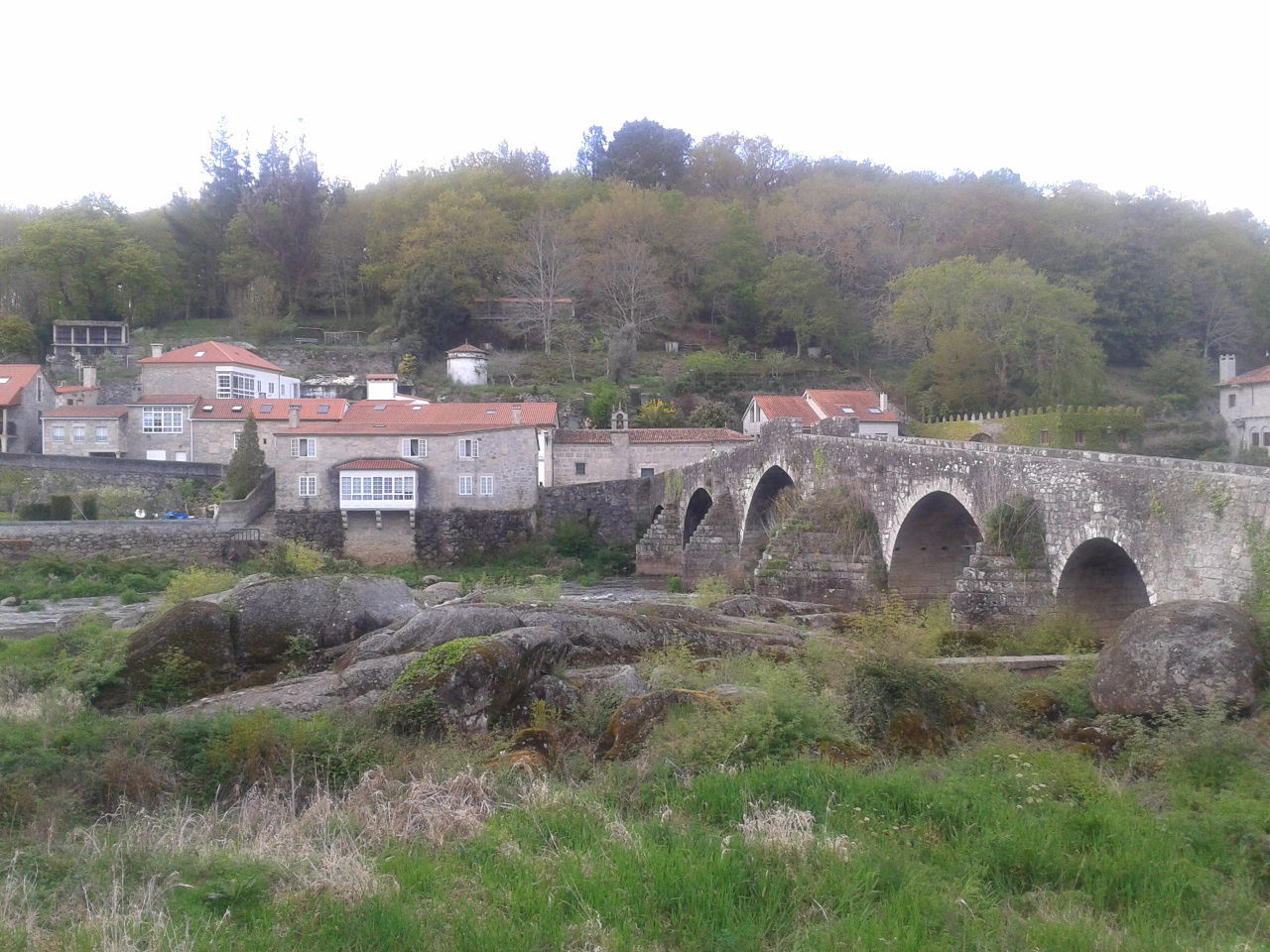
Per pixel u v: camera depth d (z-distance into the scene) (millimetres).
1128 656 15375
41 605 46594
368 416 73875
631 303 106375
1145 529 20812
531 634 17422
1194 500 19375
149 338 102938
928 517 32906
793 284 103688
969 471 28234
